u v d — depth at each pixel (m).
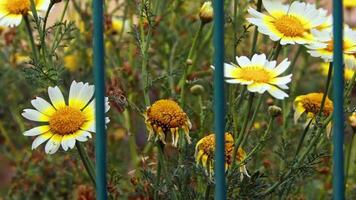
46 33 2.56
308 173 2.51
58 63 2.68
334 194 1.92
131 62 3.58
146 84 2.57
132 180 2.73
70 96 2.35
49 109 2.34
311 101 2.48
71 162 3.42
